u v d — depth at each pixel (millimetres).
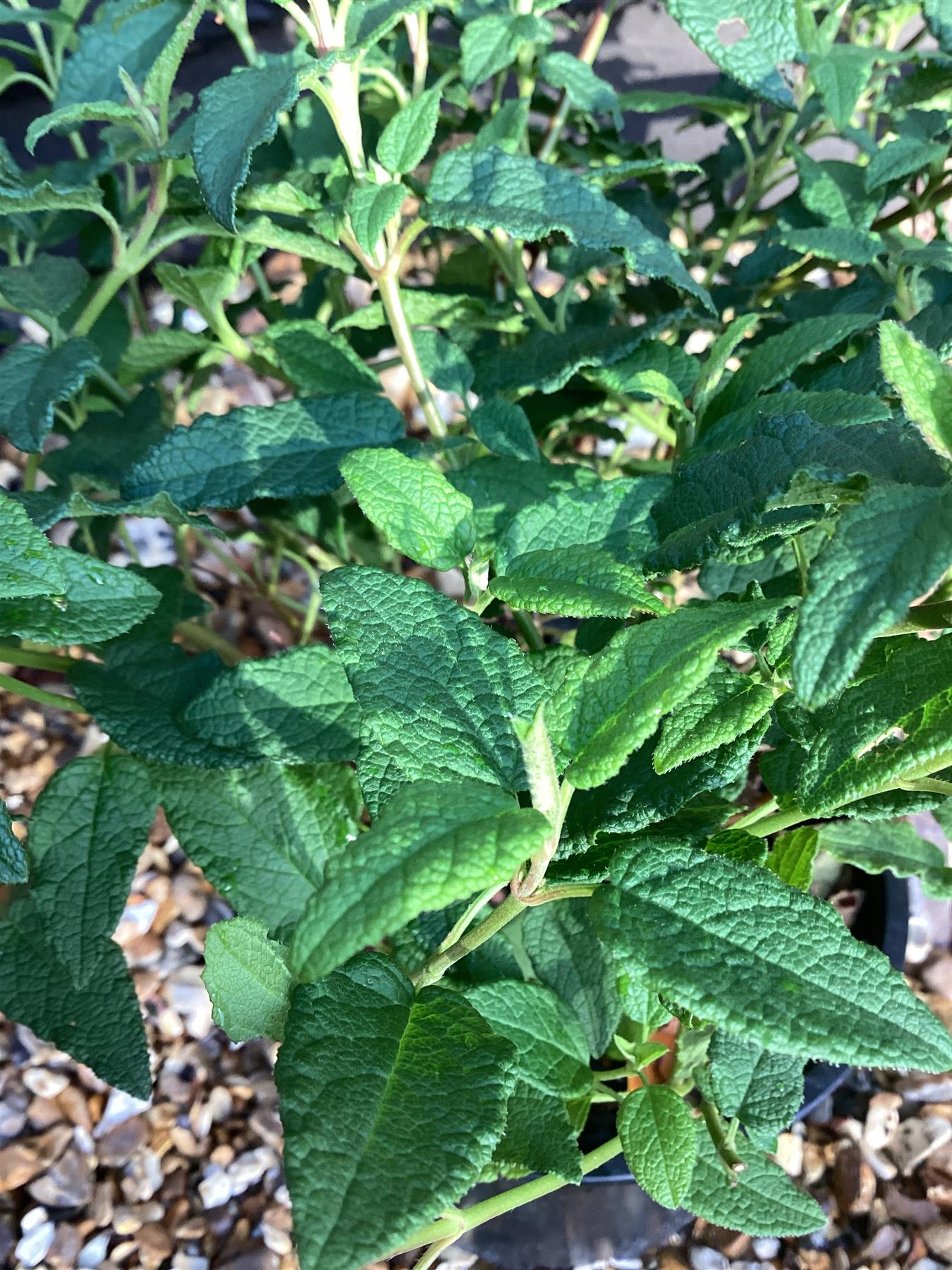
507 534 292
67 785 346
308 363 411
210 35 710
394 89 446
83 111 349
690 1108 326
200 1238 450
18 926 355
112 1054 334
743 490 263
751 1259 439
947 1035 212
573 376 440
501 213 335
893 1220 459
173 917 534
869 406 270
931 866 369
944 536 183
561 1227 384
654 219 498
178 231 385
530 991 319
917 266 404
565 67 441
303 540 573
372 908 176
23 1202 455
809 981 213
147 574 393
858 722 236
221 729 313
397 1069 225
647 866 233
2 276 401
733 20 400
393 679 241
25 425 343
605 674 221
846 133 438
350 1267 182
